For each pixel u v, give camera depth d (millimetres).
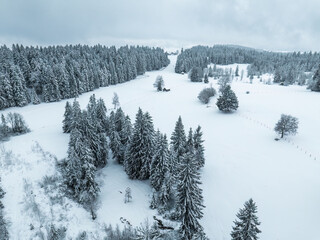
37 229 26062
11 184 32188
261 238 27219
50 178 35000
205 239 24797
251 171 40000
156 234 26562
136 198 34344
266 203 32500
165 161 32562
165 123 65688
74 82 91438
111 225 28734
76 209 30578
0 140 46188
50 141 47969
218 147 50125
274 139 50781
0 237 23672
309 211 30125
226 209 32125
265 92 95125
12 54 106312
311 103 73750
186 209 25016
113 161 45062
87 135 39375
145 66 171750
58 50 150250
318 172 37438
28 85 93625
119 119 48688
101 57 154250
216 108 76438
